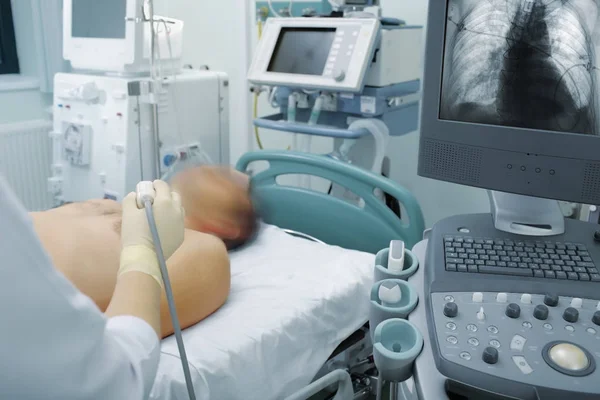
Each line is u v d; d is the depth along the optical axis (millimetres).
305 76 1771
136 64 1994
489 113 985
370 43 1681
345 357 1488
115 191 2053
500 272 871
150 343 621
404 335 777
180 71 2254
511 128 963
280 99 1951
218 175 1612
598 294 810
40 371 468
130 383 562
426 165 1063
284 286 1380
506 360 689
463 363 684
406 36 1848
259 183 1847
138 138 2010
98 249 1175
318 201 1736
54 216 1315
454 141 1020
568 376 664
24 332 455
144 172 2057
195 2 2746
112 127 2012
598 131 912
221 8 2662
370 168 2039
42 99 2869
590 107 910
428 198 2256
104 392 526
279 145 2639
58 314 476
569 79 915
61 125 2178
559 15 902
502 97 970
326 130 1762
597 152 910
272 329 1207
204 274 1208
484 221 1050
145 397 586
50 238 1197
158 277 699
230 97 2744
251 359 1145
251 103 2641
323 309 1320
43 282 466
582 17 887
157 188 778
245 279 1425
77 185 2193
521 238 973
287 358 1228
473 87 988
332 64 1727
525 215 1008
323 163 1678
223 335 1160
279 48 1896
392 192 1575
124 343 588
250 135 2688
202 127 2223
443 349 709
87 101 2064
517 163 972
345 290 1377
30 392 471
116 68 2016
